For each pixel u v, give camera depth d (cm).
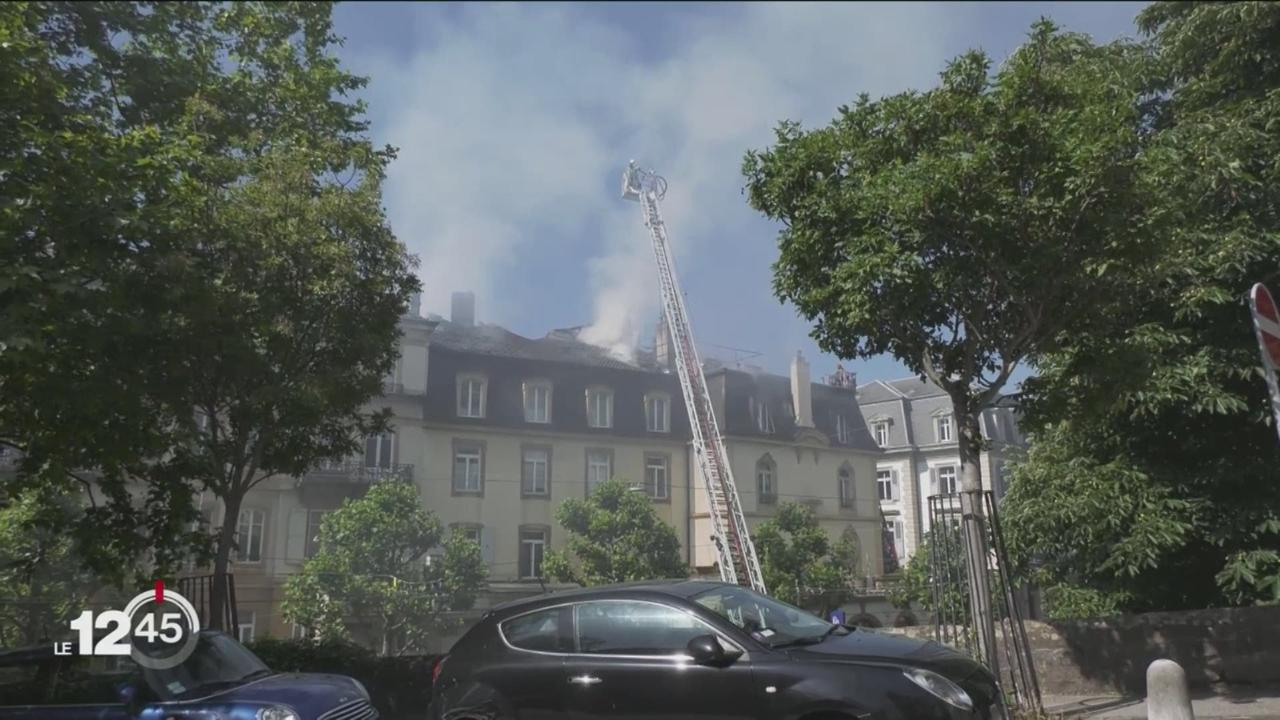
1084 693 1172
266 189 1212
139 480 1382
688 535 4541
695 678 685
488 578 3616
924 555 4212
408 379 3922
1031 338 1065
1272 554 1225
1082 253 979
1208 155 1230
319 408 1218
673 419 4691
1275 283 1270
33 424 1064
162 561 1270
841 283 1020
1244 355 1255
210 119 1291
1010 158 973
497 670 762
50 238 942
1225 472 1284
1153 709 787
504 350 4578
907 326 1070
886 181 1005
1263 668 1101
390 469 3666
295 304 1220
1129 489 1328
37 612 1891
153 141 1081
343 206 1251
